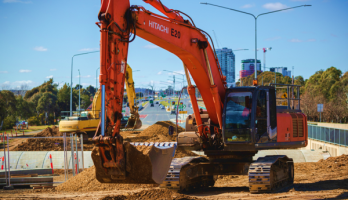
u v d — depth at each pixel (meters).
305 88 74.88
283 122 11.88
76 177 14.62
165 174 7.98
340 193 9.97
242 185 14.15
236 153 11.93
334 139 25.34
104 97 6.73
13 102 75.81
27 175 15.99
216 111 11.14
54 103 96.44
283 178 12.12
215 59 11.48
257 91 11.22
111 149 6.73
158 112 118.19
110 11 7.05
